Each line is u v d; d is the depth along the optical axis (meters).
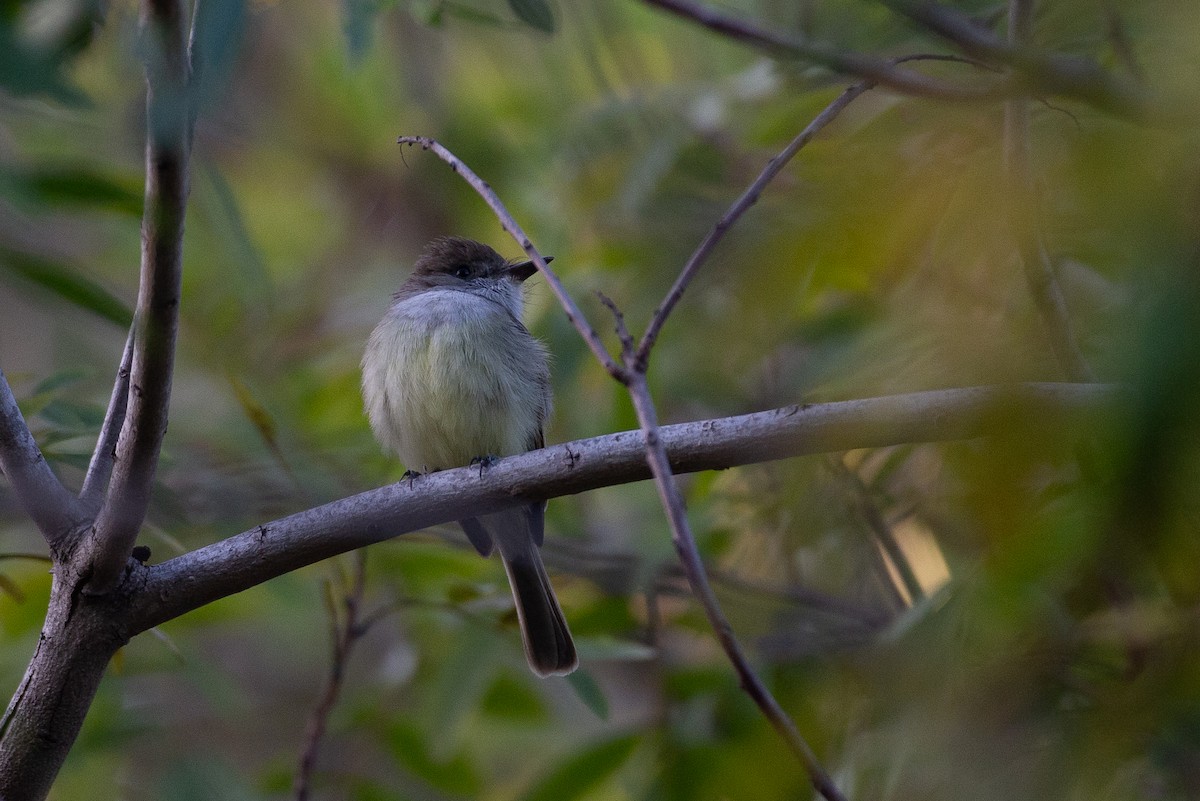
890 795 6.46
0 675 9.24
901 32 7.47
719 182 9.85
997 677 6.19
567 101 13.32
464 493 6.58
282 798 9.88
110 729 9.41
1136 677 5.51
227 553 6.30
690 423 6.34
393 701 10.44
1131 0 4.15
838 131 8.48
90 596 6.00
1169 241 2.83
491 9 9.62
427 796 10.66
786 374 9.39
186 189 5.05
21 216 4.99
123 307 6.58
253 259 5.52
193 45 4.74
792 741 4.24
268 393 10.73
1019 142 5.03
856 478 8.86
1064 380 5.68
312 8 14.89
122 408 6.34
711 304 8.94
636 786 9.02
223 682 9.87
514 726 10.45
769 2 8.59
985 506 3.41
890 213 5.23
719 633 4.36
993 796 5.82
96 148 8.18
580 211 10.89
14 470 5.96
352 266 14.52
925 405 5.38
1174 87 3.46
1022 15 5.72
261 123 14.59
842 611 9.31
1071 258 6.16
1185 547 2.89
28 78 3.67
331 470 10.49
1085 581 5.61
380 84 14.69
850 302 8.91
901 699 6.89
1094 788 5.40
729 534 10.15
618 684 11.92
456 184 13.80
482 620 9.12
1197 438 2.63
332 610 9.07
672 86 10.87
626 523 11.14
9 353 12.34
